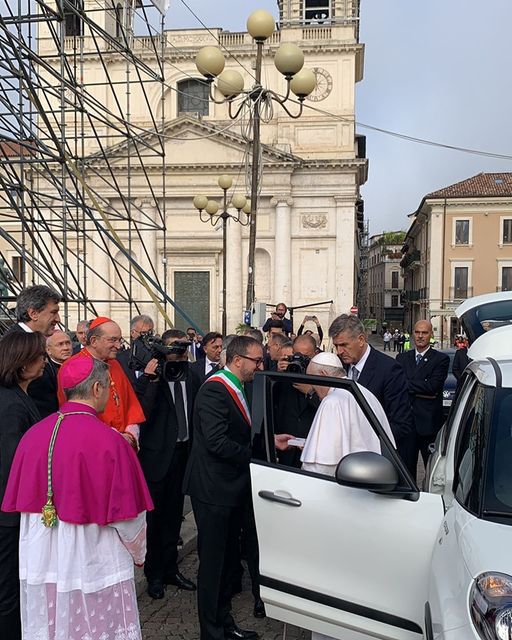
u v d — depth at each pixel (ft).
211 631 11.69
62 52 26.05
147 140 96.68
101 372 9.36
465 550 6.99
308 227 101.71
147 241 100.37
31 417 10.27
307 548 9.75
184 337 16.79
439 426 19.79
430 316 134.21
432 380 19.48
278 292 100.63
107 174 98.27
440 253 133.18
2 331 20.79
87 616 8.55
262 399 10.94
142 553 9.30
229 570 12.38
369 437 10.43
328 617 9.52
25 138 24.59
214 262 103.55
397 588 8.84
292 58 28.78
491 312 16.92
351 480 8.52
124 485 8.86
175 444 14.67
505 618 5.91
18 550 9.92
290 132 100.83
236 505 11.74
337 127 100.07
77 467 8.60
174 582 14.85
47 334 13.19
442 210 132.77
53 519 8.55
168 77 99.91
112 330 13.29
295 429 12.99
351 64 99.14
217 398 11.75
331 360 11.68
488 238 131.23
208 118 101.40
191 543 17.53
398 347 134.00
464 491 8.21
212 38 98.99
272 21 29.07
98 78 96.94
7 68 21.89
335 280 101.19
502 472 7.91
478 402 9.10
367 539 9.11
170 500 14.76
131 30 50.60
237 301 101.76
